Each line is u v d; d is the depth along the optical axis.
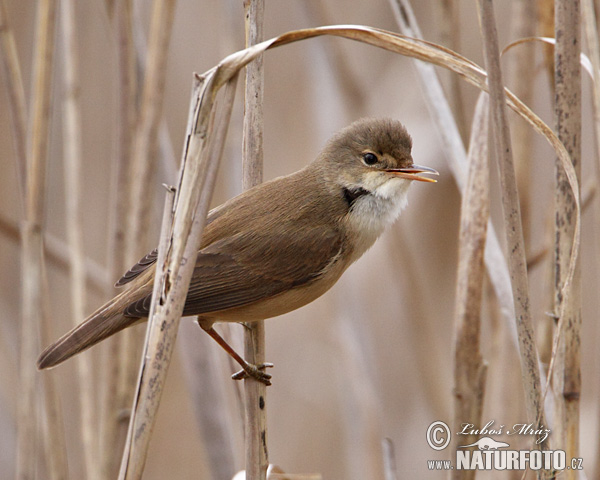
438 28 9.18
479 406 7.16
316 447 12.75
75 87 9.43
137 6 10.04
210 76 5.31
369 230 7.90
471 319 7.11
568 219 6.59
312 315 13.42
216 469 9.30
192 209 5.35
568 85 6.45
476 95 12.44
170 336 5.36
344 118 11.51
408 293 11.27
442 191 12.49
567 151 6.47
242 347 7.98
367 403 10.97
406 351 12.18
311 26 11.52
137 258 8.67
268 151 13.72
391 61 12.87
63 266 11.09
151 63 8.63
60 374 12.73
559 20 6.45
